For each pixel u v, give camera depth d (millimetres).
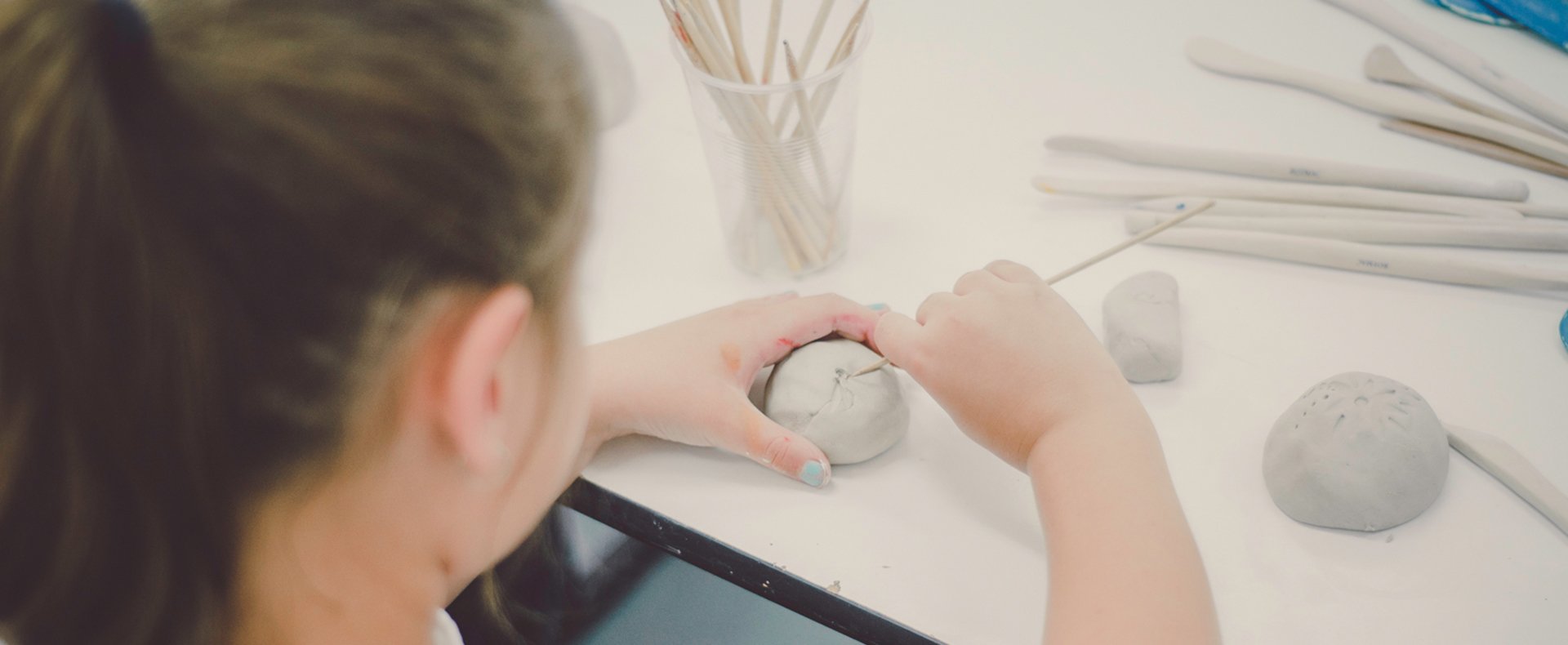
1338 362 583
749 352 572
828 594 497
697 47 575
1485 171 679
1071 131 756
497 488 329
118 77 207
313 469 271
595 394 560
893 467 555
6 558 272
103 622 282
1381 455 492
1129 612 414
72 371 235
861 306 606
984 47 844
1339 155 704
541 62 263
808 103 592
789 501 541
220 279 227
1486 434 533
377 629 339
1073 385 490
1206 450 547
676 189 744
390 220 234
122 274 223
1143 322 582
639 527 551
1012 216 698
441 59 235
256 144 216
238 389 242
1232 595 484
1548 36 746
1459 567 485
